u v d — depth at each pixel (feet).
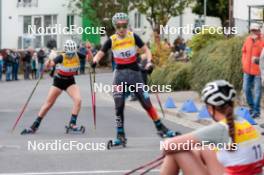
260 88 129.08
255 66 128.26
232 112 47.24
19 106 169.58
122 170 83.66
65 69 112.88
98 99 191.01
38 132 117.19
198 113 136.05
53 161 89.92
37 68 331.16
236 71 155.02
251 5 235.61
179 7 382.22
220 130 47.29
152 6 378.12
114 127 124.16
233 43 158.92
